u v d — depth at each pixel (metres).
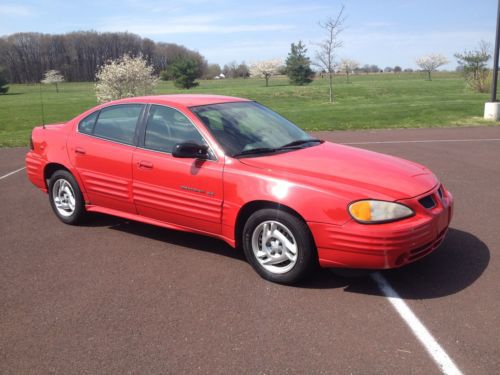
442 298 3.71
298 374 2.81
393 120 17.59
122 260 4.64
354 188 3.72
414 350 3.02
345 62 79.62
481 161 9.45
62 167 5.72
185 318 3.49
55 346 3.17
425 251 3.81
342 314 3.50
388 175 3.99
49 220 6.02
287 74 59.84
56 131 5.74
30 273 4.37
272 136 4.75
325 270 4.29
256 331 3.29
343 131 15.36
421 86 46.22
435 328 3.27
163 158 4.63
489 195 6.80
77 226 5.74
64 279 4.22
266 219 3.98
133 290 3.98
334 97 36.59
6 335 3.32
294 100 34.88
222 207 4.23
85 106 32.06
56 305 3.74
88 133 5.41
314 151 4.53
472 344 3.07
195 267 4.44
